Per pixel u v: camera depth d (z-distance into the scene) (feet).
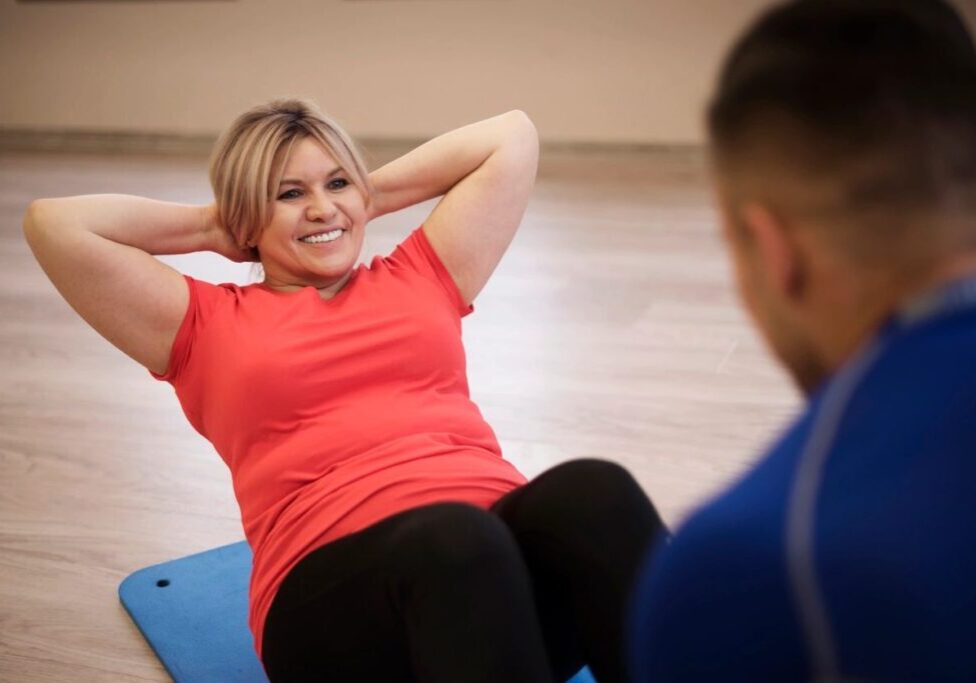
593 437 12.04
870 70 3.32
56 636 9.21
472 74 24.22
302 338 7.83
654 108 23.40
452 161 8.75
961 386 3.11
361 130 25.29
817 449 3.23
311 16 24.81
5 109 27.43
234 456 7.88
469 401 8.23
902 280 3.34
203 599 9.46
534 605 6.12
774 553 3.17
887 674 3.01
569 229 19.31
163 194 22.41
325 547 6.86
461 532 5.94
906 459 3.09
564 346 14.33
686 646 3.44
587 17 23.20
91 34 26.35
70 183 23.47
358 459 7.47
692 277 16.70
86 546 10.41
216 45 25.64
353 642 6.61
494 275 17.08
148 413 12.92
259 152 8.04
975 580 2.99
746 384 13.12
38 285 17.20
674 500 10.82
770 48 3.48
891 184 3.29
